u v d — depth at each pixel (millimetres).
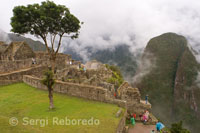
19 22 19219
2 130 5977
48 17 19156
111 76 30547
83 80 18812
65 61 29359
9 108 10664
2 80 16531
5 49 28031
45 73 10406
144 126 11875
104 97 12367
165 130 11773
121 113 10062
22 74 18984
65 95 14023
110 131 7363
